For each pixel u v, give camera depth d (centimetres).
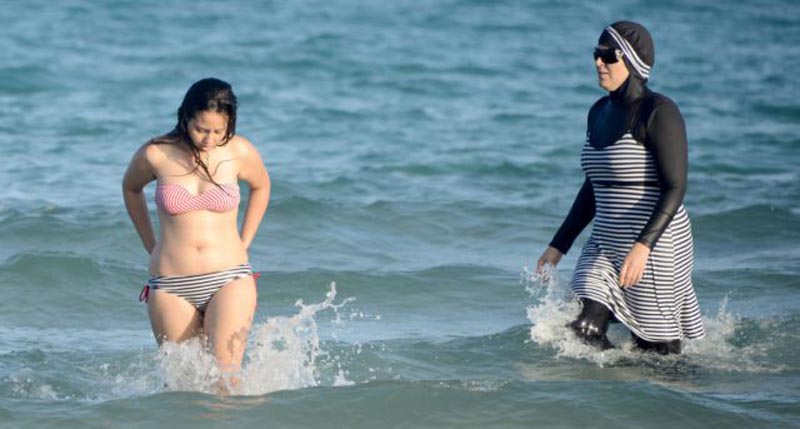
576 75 8450
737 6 13425
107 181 4606
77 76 7875
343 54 9144
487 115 6694
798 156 5441
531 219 4041
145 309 3027
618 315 2427
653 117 2300
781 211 4044
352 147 5625
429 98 7331
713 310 2923
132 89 7475
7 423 1988
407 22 11262
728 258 3525
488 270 3369
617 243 2397
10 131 5878
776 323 2766
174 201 2089
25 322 2859
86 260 3250
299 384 2297
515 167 5028
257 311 2980
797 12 12975
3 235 3591
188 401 2083
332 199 4116
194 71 8262
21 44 9194
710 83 8225
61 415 2027
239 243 2164
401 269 3366
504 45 10000
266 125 6278
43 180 4600
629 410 2078
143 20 10794
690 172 4991
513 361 2455
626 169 2341
